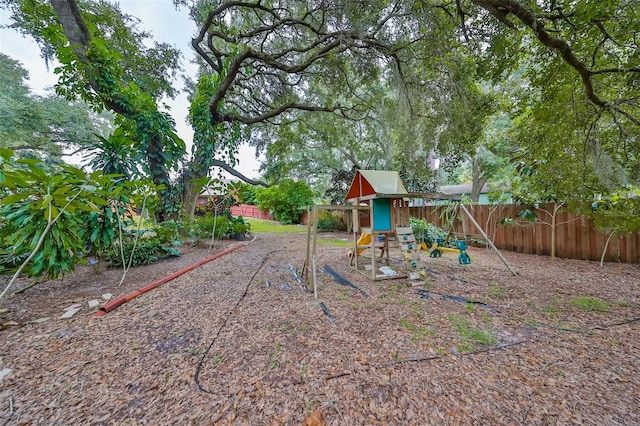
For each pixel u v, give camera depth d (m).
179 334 2.16
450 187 16.25
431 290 3.22
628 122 3.86
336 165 14.23
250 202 20.14
